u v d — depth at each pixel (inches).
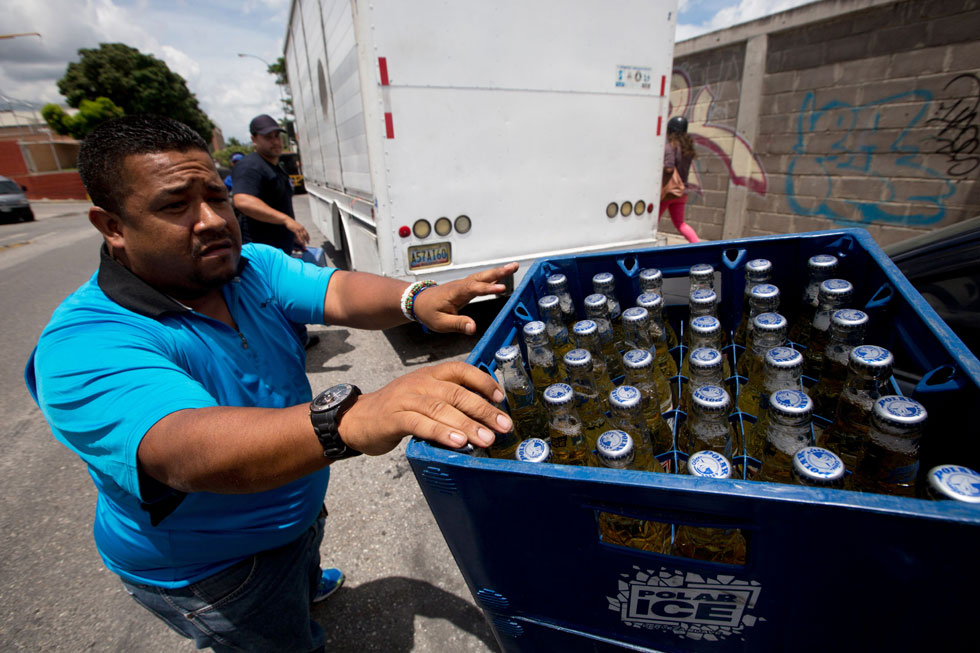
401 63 118.1
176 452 29.4
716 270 58.1
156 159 35.1
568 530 27.8
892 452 27.8
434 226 132.3
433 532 87.4
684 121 192.4
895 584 22.3
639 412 35.2
